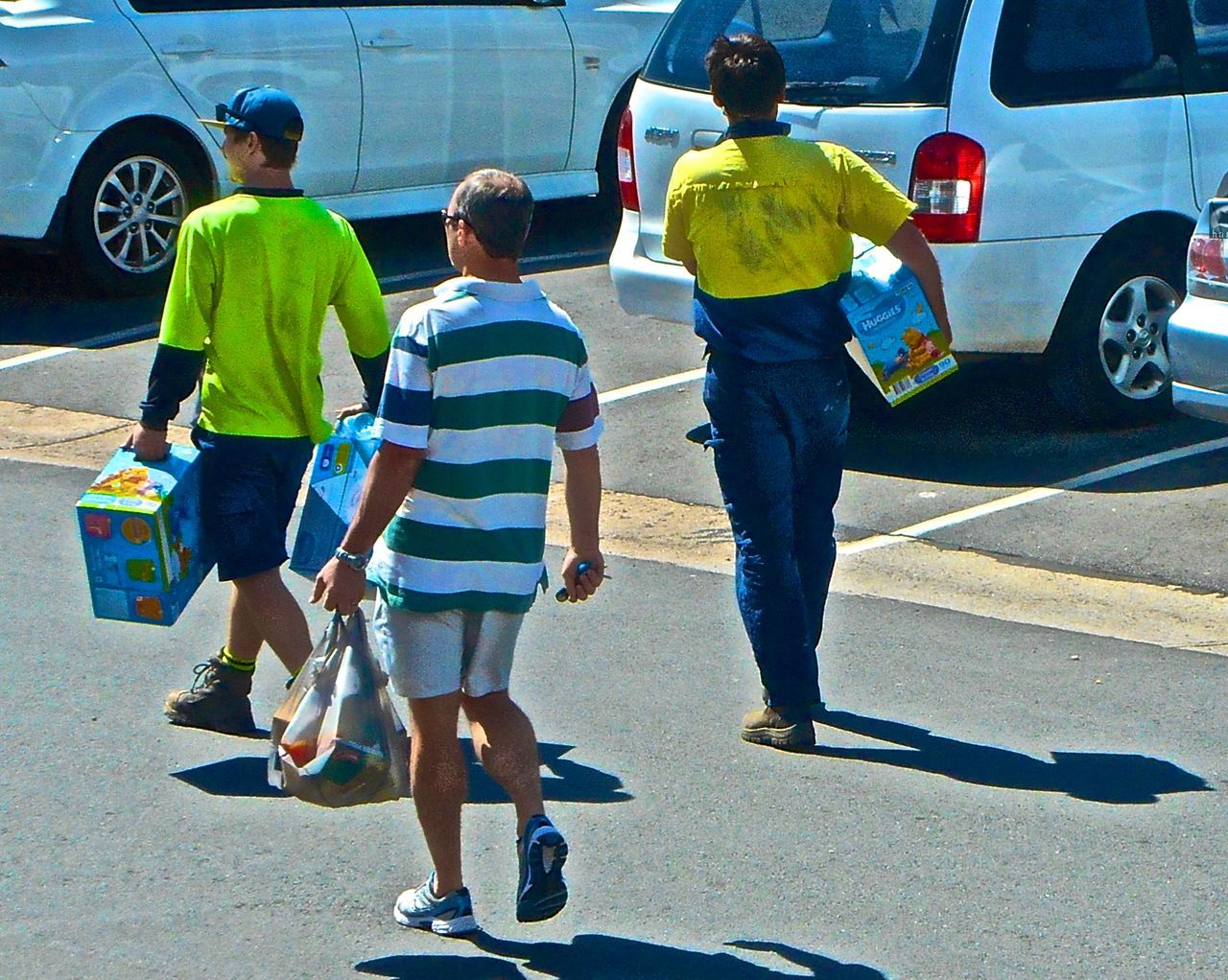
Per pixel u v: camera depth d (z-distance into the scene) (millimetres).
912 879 14492
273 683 18781
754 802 15859
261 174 16125
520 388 12672
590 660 19156
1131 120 25250
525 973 13133
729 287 16328
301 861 14844
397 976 13094
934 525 23188
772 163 16078
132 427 27656
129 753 16844
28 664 18859
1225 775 16297
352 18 34906
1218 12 26406
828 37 25250
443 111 36219
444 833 13406
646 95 26984
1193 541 22328
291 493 16750
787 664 16844
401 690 13086
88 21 32500
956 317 24547
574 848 15055
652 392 29141
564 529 23625
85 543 15977
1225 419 22250
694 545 23031
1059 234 24797
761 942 13562
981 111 24156
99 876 14547
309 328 16203
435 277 36000
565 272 36062
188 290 15875
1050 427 26859
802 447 16734
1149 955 13328
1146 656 19156
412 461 12500
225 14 33938
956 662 19062
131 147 33500
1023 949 13414
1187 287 22953
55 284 35375
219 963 13258
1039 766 16531
